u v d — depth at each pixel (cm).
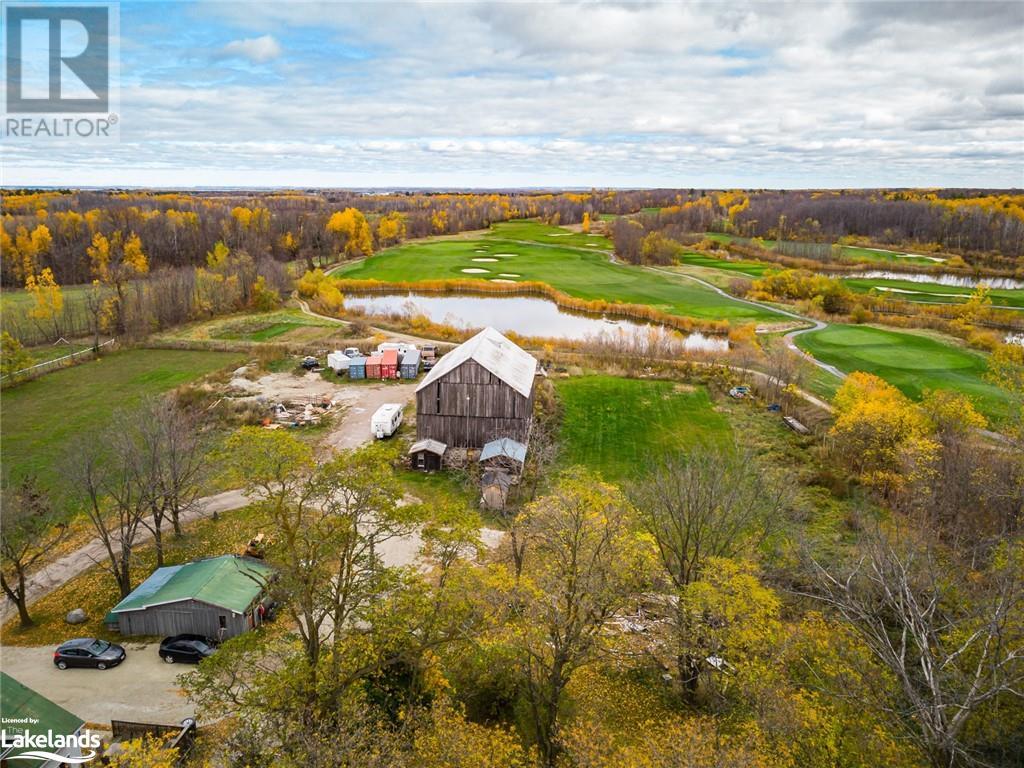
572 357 8088
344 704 2264
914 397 6638
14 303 10862
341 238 17375
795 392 6481
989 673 2238
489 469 4803
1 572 3356
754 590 2697
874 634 2488
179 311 10144
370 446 2648
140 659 3195
